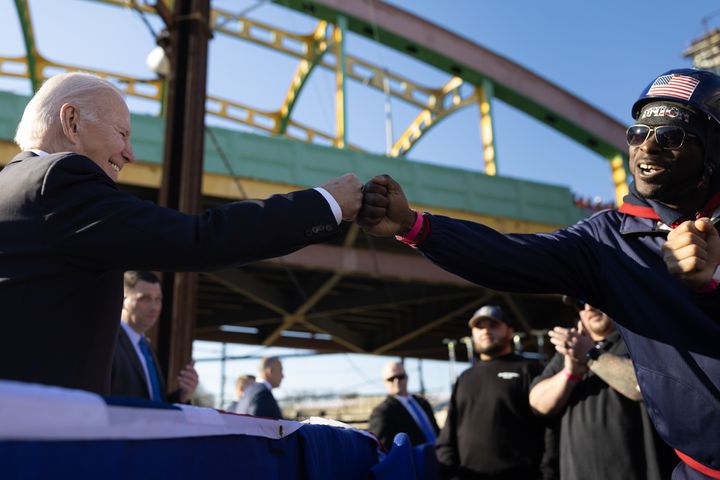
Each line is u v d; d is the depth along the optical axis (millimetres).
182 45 8703
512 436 3590
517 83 32312
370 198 1617
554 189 23344
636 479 2602
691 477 1504
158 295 3775
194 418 1088
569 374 2855
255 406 5188
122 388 3148
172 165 8242
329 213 1509
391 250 21906
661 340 1490
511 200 22484
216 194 18062
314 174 19297
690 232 1330
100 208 1296
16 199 1287
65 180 1294
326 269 20766
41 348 1232
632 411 2691
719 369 1409
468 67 31312
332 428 2061
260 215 1408
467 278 1698
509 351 3932
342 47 28688
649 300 1536
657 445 2631
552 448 3318
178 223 1333
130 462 915
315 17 29297
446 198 21438
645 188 1577
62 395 746
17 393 680
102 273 1346
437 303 27156
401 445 2326
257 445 1391
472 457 3643
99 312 1340
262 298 23312
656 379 1506
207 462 1152
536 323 28703
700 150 1531
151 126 17234
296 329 30375
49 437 738
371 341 32156
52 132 1538
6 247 1257
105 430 838
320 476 1773
